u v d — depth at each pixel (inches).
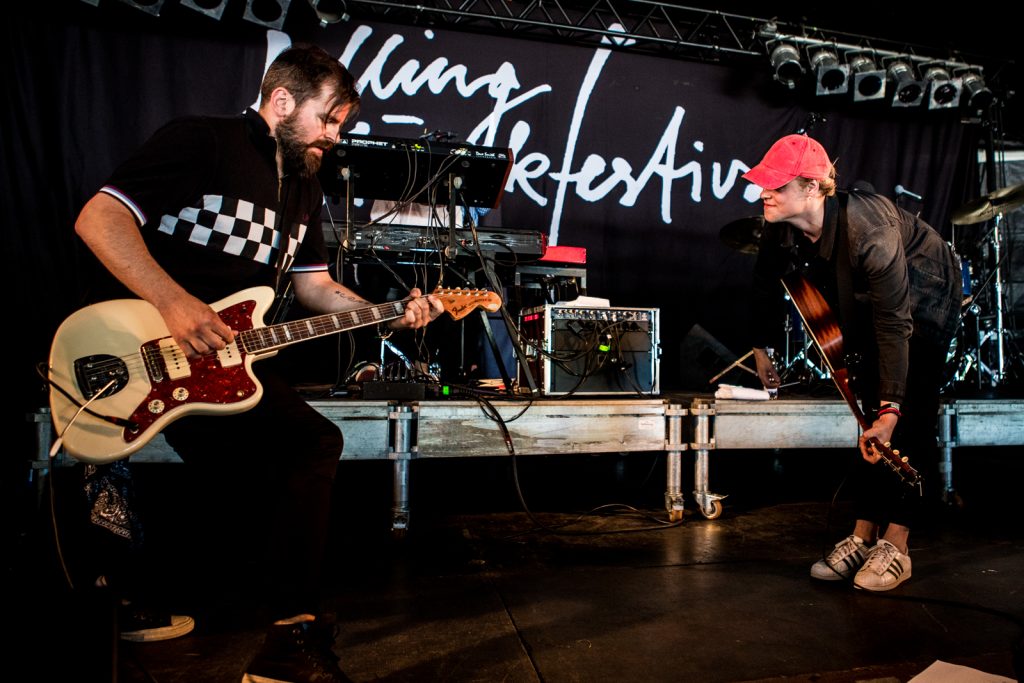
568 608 73.1
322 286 70.7
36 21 157.5
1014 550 97.0
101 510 65.2
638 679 56.9
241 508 108.4
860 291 79.5
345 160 110.3
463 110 185.0
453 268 127.8
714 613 72.0
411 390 103.3
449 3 185.3
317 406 95.5
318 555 53.6
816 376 171.9
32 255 155.5
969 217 191.0
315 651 50.8
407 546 96.9
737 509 121.7
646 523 111.1
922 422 81.4
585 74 194.1
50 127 157.6
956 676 56.2
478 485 143.0
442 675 57.4
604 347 116.6
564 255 138.5
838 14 203.5
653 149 197.3
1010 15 199.8
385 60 180.1
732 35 201.3
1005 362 212.8
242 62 170.7
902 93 206.4
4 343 152.9
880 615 71.6
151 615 65.5
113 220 50.4
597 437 106.4
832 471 160.6
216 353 56.3
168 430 59.1
